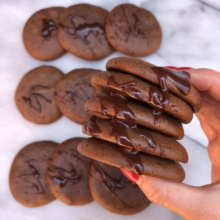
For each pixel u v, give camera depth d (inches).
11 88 16.6
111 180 15.3
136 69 9.9
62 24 16.3
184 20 17.1
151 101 9.8
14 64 16.7
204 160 16.3
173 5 17.2
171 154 10.2
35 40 16.4
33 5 17.1
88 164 15.8
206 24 17.1
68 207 16.0
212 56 16.9
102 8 16.9
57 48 16.5
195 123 16.4
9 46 16.7
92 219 16.0
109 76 10.1
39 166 15.9
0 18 16.8
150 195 10.9
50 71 16.5
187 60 16.9
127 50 16.2
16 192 15.8
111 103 9.9
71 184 15.5
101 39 16.3
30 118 16.2
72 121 16.4
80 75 16.2
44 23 16.6
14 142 16.3
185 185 11.0
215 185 11.1
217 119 14.2
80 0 17.1
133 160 9.9
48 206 16.0
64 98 16.0
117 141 9.7
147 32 16.4
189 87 10.3
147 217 16.0
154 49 16.5
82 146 10.4
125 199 15.4
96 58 16.4
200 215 10.8
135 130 9.9
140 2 17.1
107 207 15.4
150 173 10.1
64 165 15.6
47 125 16.4
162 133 10.3
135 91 9.7
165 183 10.7
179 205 10.7
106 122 10.1
